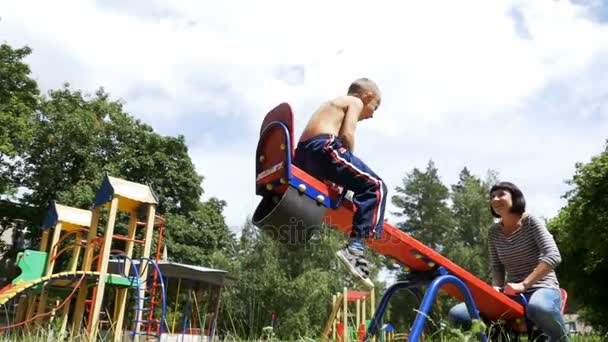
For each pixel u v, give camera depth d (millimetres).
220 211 30203
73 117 23125
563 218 27016
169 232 24109
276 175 2711
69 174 23359
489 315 3447
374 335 3246
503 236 3658
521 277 3564
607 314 26203
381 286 28406
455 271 3088
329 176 2750
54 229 10594
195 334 9164
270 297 23625
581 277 26922
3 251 22969
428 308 2705
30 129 21922
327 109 2881
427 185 45469
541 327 3223
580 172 24125
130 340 7918
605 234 22656
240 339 4016
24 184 22719
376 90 3146
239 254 26219
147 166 24547
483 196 42562
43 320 9250
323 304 24547
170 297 14695
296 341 3639
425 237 43844
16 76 22219
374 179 2762
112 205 8328
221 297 13742
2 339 4512
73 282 8992
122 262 9000
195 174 26547
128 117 25641
